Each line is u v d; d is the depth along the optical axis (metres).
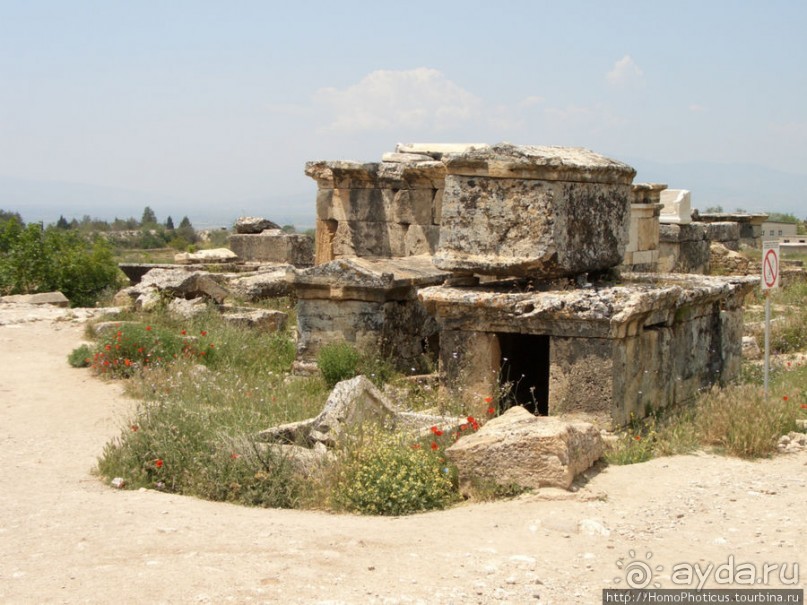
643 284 11.86
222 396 12.39
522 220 10.71
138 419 10.21
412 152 22.00
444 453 8.85
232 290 21.38
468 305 10.84
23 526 7.52
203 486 8.93
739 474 8.76
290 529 7.41
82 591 5.91
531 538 7.07
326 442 9.74
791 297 23.19
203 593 5.84
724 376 13.09
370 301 13.78
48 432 11.52
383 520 7.89
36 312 20.70
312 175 21.34
